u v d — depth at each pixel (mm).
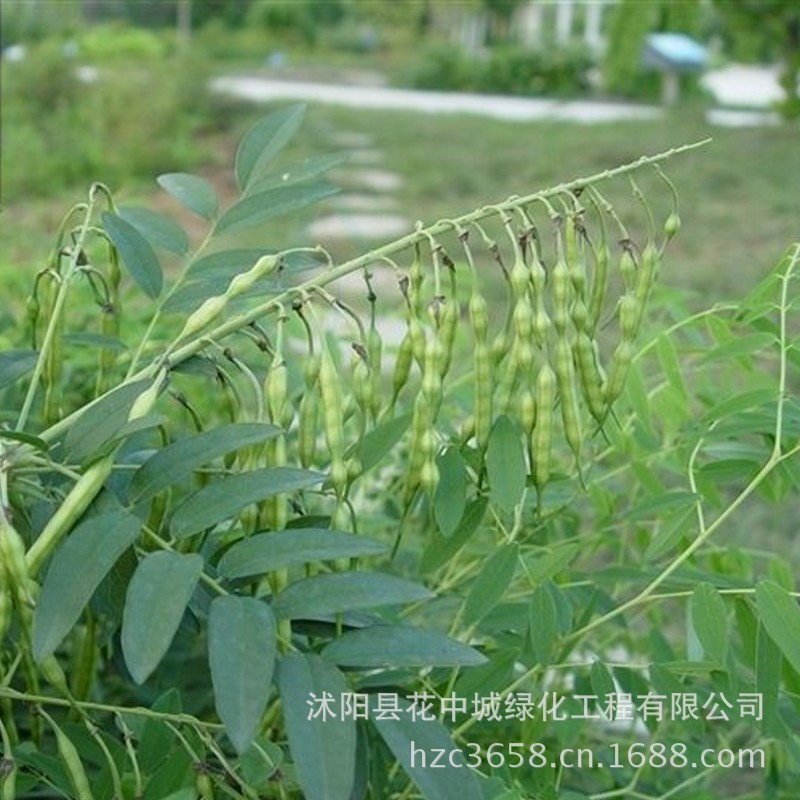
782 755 2391
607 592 2650
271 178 2109
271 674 1383
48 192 10367
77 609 1434
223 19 26828
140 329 2889
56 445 1704
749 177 11289
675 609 3504
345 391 3105
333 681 1443
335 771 1359
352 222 9609
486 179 11789
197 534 1767
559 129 14875
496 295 6965
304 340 2715
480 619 1895
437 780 1421
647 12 8211
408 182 11492
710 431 2078
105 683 2369
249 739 1323
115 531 1488
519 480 1809
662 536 2084
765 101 20703
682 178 11234
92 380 2756
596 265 1848
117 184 11117
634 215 9656
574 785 2484
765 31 8516
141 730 1836
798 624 1703
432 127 15000
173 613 1396
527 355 1792
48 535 1576
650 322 2900
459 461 1850
